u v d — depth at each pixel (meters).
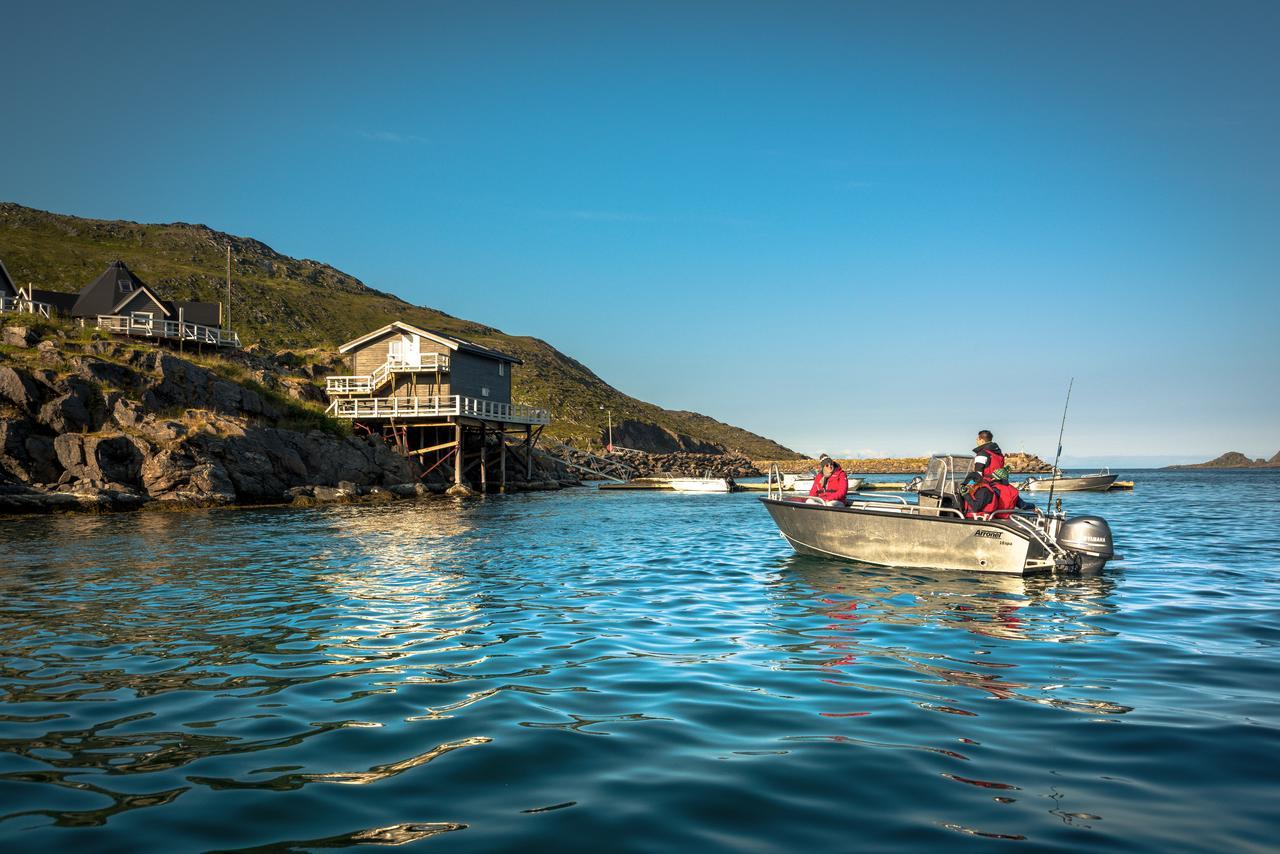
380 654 8.16
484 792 4.57
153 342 53.06
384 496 40.91
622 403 157.50
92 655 8.21
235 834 4.04
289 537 21.66
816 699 6.43
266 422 42.56
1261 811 4.26
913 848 3.84
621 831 4.05
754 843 3.91
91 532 23.34
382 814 4.28
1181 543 18.69
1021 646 8.34
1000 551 13.36
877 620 9.80
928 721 5.84
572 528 24.88
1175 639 8.63
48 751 5.33
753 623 9.67
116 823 4.18
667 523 27.11
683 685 6.88
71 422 34.16
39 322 42.56
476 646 8.48
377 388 50.28
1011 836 3.97
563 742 5.42
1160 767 4.90
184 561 16.36
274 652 8.28
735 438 198.38
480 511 33.62
